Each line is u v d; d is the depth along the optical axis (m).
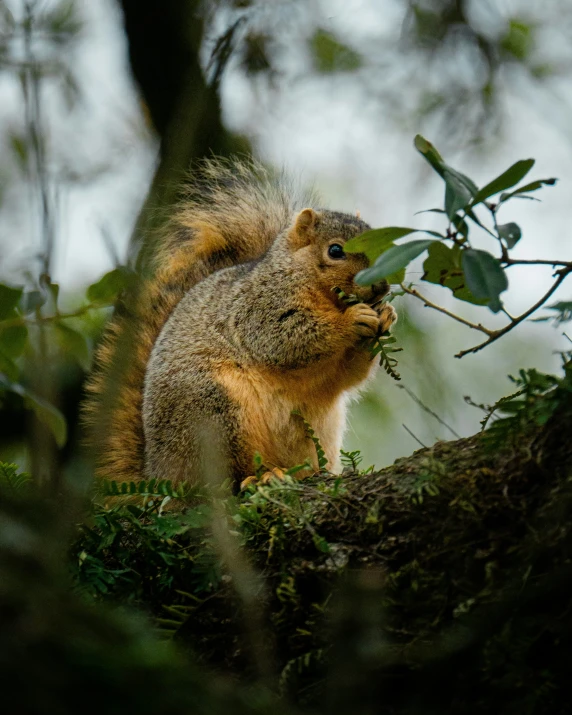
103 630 4.30
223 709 4.13
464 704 5.12
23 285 7.09
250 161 13.78
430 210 5.89
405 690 5.27
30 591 4.31
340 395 10.53
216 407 9.92
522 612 5.15
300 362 10.10
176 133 7.73
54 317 7.10
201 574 6.28
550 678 4.99
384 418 14.29
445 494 5.80
